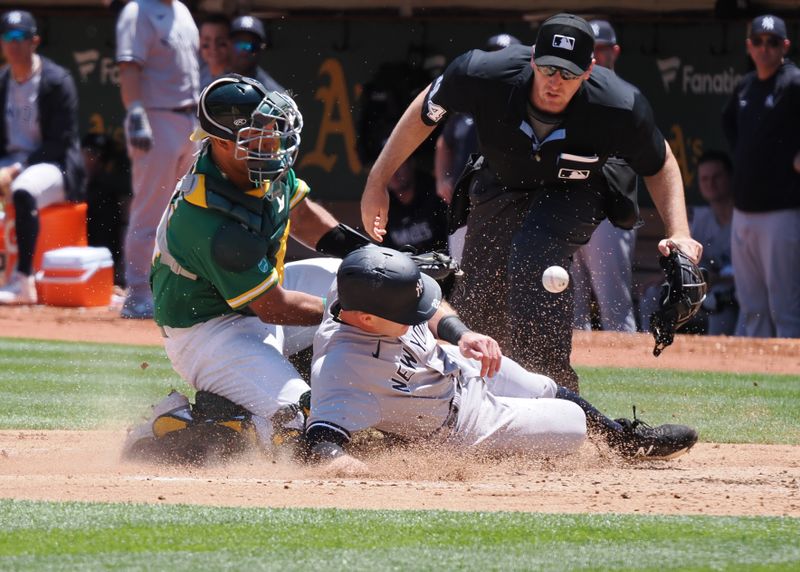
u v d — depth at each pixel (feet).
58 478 51.03
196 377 58.85
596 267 123.44
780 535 41.11
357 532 40.63
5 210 139.95
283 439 55.98
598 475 54.24
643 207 155.53
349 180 168.96
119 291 151.02
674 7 156.46
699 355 114.73
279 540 39.42
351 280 51.88
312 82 168.14
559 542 39.88
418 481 50.78
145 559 36.83
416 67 164.66
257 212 55.77
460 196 74.18
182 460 56.80
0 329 122.01
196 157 56.80
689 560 37.78
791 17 154.10
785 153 122.11
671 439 59.62
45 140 139.33
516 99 65.16
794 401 89.40
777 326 125.90
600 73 65.36
